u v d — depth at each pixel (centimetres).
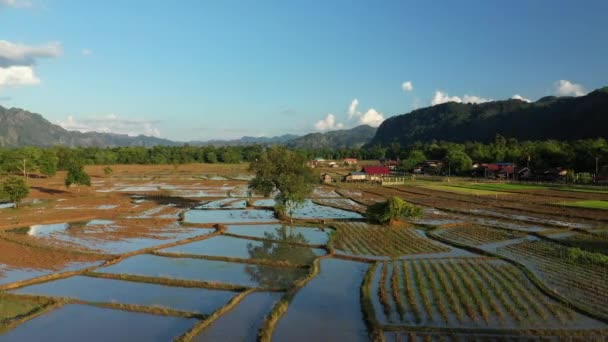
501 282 3125
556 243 4472
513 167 14288
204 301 2889
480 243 4516
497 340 2205
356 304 2783
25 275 3438
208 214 6806
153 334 2391
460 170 15812
